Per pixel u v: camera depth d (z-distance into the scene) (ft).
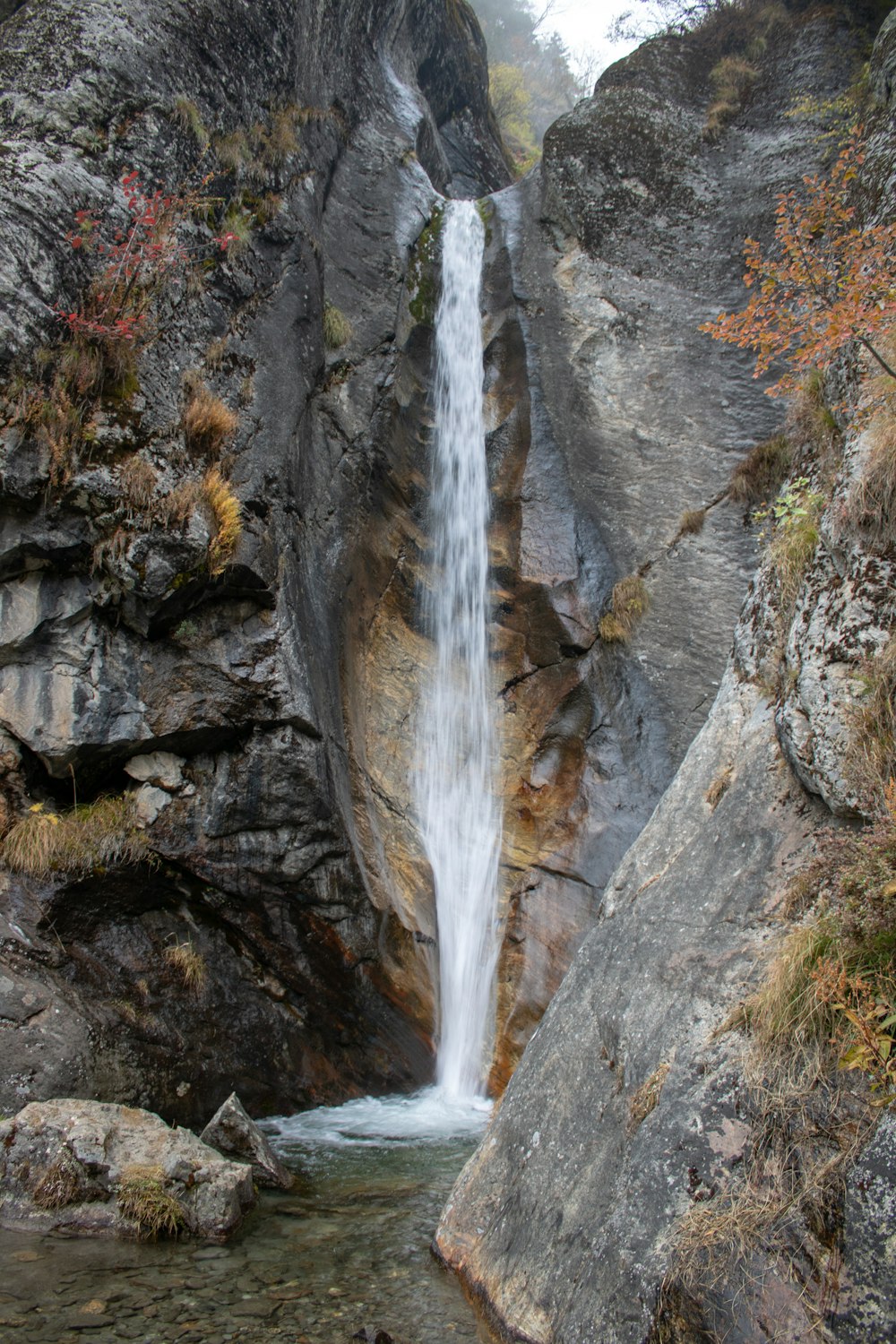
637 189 38.27
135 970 21.49
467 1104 24.82
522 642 32.50
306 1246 15.30
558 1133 14.16
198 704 22.79
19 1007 19.19
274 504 25.99
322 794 23.67
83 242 23.17
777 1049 11.34
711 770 17.44
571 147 39.34
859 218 21.94
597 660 31.48
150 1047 20.66
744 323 17.67
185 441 24.03
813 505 18.17
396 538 33.76
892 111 24.47
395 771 29.22
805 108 37.32
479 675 32.76
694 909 14.89
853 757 13.24
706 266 36.55
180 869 22.50
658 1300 10.46
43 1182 15.58
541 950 26.99
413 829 28.55
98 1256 14.46
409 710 30.76
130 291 23.88
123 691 22.18
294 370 29.14
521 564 33.27
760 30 40.22
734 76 39.47
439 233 41.39
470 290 40.27
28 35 25.98
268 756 23.34
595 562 32.99
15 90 24.61
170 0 28.99
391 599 32.71
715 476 33.24
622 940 15.90
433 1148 21.08
